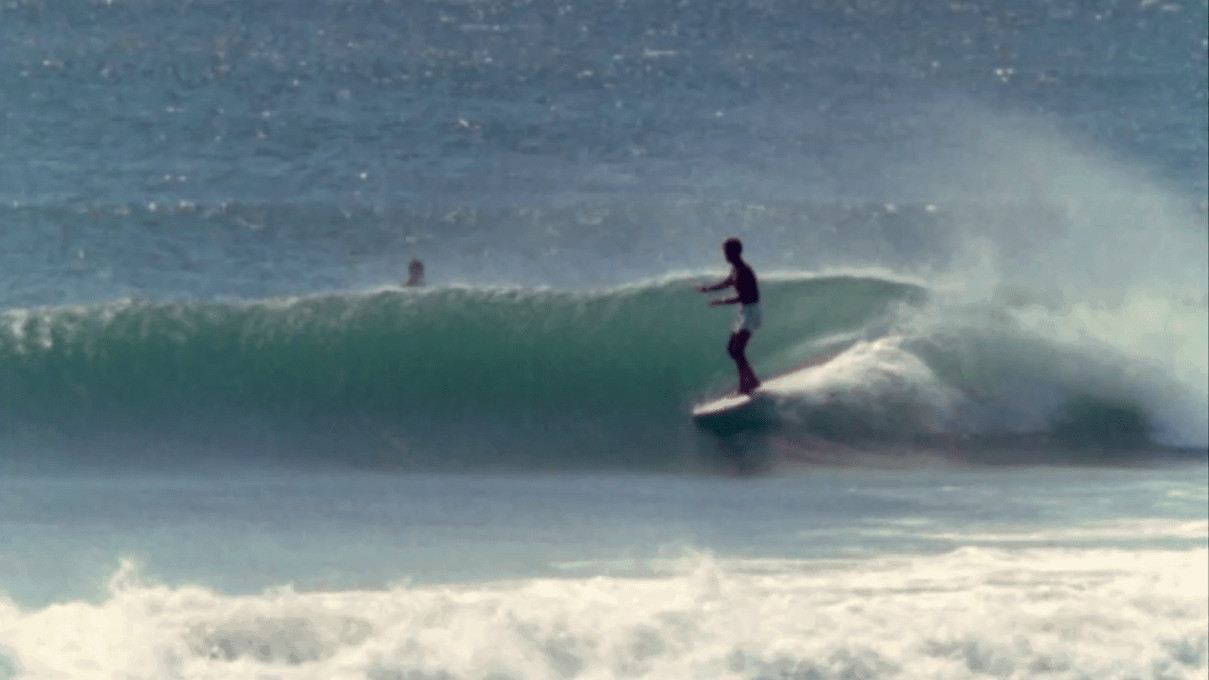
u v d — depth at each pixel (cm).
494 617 2889
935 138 12525
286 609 2916
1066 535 3947
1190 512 4281
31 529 3903
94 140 11244
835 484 4759
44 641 2766
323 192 10169
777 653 2825
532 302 5978
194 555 3653
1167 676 2852
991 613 3016
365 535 3900
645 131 12338
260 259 8312
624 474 4934
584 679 2762
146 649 2748
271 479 4734
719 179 10856
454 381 5856
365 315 5884
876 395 5638
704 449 5347
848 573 3466
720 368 5962
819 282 6197
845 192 10488
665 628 2894
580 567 3562
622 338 5956
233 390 5725
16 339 5669
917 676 2805
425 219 8906
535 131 12194
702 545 3806
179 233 8444
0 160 10475
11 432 5325
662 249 8738
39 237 8244
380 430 5512
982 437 5572
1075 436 5609
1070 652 2884
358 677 2709
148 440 5288
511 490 4606
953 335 5903
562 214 9106
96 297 7612
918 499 4491
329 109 12612
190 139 11444
